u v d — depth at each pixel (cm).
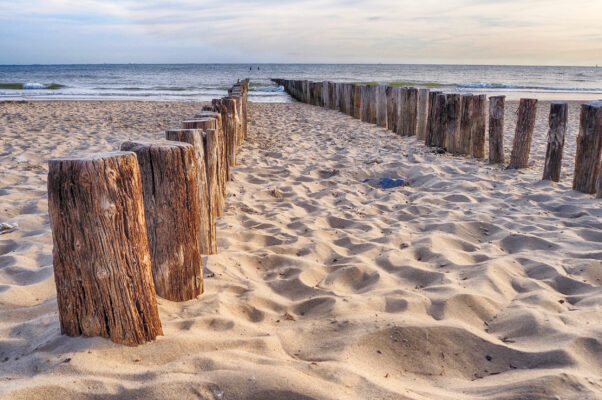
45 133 872
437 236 355
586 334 212
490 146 650
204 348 196
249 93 2356
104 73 5378
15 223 389
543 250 336
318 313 245
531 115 596
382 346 207
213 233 315
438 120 757
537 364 197
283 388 166
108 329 190
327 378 177
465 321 235
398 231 377
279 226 394
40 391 156
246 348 199
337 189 525
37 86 2488
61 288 190
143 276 194
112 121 1061
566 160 682
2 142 764
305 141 854
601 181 465
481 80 3809
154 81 3397
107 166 180
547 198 473
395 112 957
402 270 300
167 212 234
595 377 184
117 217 183
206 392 163
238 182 543
